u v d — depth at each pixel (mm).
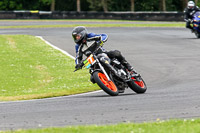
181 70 38656
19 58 48688
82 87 30688
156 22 108750
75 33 23953
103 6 154000
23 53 52719
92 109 20297
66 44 62188
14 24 101250
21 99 26234
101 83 23938
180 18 111188
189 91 26141
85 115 18750
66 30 85062
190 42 61656
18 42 63719
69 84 34062
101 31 81688
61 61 47000
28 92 30234
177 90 27000
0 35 72312
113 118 17891
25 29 88375
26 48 57250
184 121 16094
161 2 156500
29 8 163875
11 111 20562
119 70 24672
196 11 65000
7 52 53062
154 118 17641
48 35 75000
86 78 36688
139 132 13984
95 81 24188
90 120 17609
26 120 18031
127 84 25547
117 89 24781
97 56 24297
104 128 14836
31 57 49656
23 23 104438
